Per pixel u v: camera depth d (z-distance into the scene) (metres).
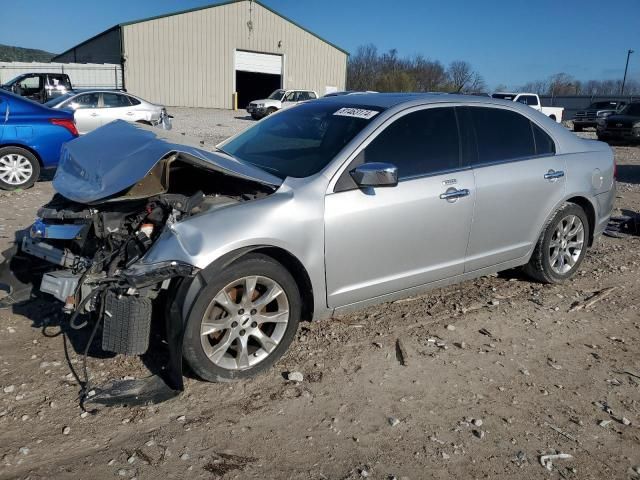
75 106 16.47
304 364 3.76
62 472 2.71
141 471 2.73
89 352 3.77
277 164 4.05
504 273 5.66
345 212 3.75
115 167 3.55
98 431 3.01
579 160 5.19
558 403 3.49
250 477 2.74
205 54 37.59
